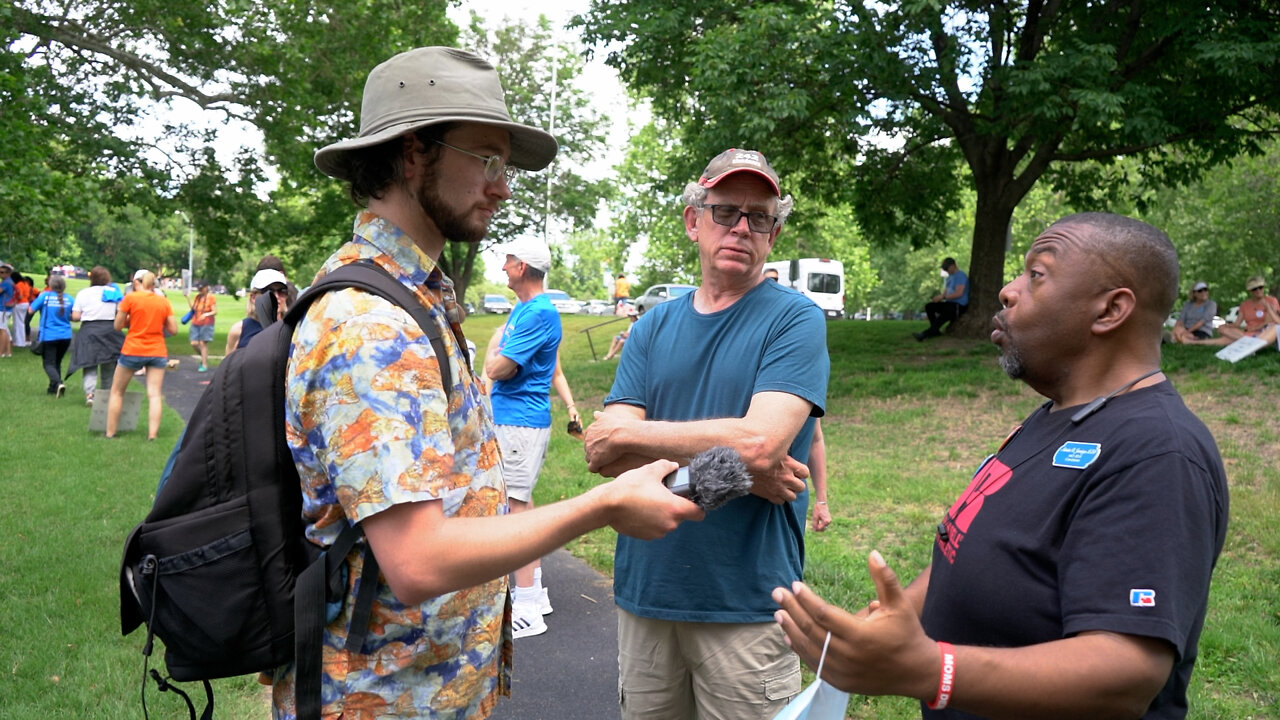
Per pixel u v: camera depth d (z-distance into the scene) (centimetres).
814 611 146
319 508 171
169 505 178
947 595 182
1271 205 3053
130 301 995
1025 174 1625
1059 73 1216
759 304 272
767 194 275
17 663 416
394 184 186
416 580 157
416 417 161
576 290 9775
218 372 180
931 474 863
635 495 162
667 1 1444
